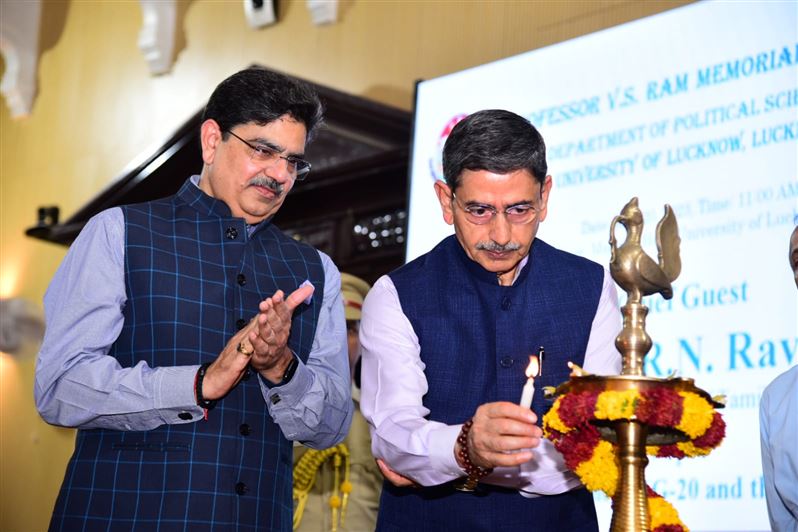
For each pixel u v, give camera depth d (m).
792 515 2.09
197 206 2.03
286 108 1.97
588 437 1.48
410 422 1.75
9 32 7.71
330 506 3.07
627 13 4.25
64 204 7.29
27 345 7.00
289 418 1.92
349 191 5.23
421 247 4.19
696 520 3.20
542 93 4.00
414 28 5.27
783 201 3.27
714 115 3.51
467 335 1.90
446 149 1.78
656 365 3.42
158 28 6.73
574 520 1.84
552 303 1.92
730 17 3.54
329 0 5.69
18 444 7.09
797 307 3.16
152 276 1.92
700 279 3.39
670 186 3.56
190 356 1.89
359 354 3.21
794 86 3.33
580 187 3.80
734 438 3.19
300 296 1.74
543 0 4.64
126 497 1.81
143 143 6.78
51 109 7.64
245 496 1.88
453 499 1.82
